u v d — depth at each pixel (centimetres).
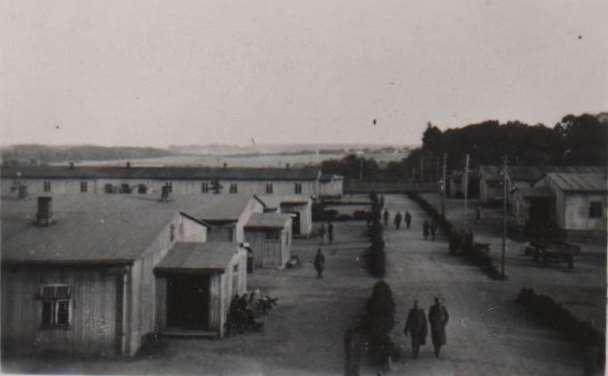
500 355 2306
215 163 16975
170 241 2762
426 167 13825
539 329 2684
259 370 2130
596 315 2862
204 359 2248
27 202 3388
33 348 2275
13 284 2270
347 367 1994
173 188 7494
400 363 2217
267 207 5206
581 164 11838
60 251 2314
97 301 2267
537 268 4150
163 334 2516
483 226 6184
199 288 2723
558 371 2125
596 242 5162
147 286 2445
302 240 5675
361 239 5684
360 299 3262
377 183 11125
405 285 3638
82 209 3622
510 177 7794
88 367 2142
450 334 2606
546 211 5625
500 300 3231
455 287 3572
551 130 13050
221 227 3903
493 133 13862
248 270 4062
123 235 2502
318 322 2789
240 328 2609
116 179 7500
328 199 8800
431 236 5750
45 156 13750
